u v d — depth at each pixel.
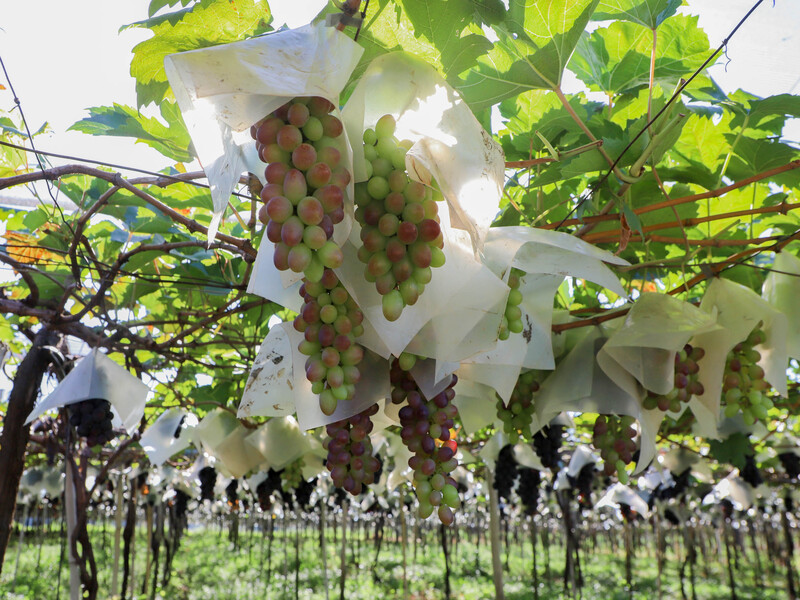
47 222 1.52
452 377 0.73
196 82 0.46
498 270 0.70
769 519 9.00
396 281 0.56
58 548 9.90
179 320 1.65
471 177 0.55
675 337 0.87
